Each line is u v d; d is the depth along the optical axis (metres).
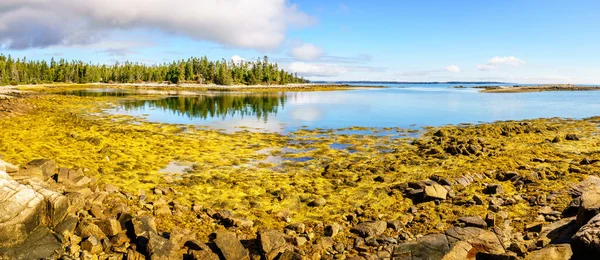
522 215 13.36
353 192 17.86
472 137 33.38
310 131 39.19
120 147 26.41
